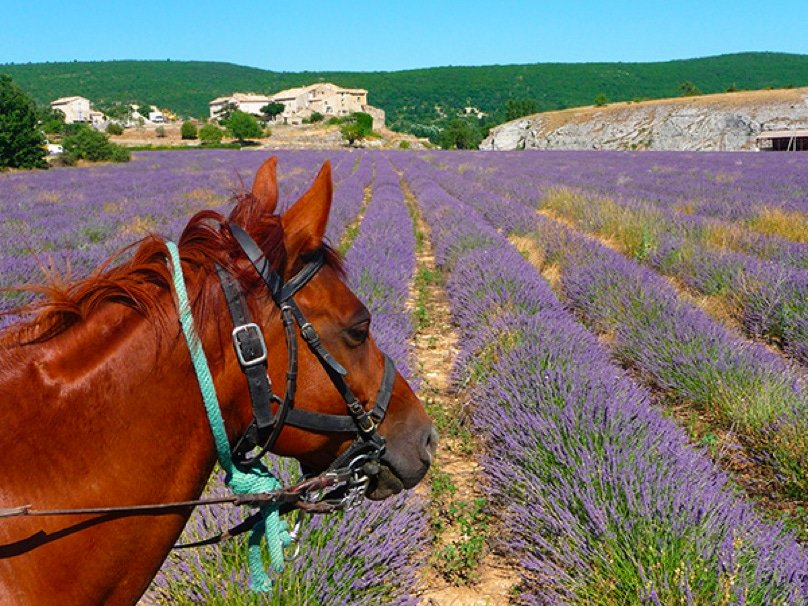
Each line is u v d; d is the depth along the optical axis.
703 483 3.77
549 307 7.89
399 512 3.75
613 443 4.23
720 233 12.23
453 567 3.84
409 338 7.76
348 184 24.36
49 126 86.88
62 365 1.60
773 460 4.80
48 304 1.64
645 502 3.48
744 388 5.57
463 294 8.52
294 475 3.69
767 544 3.25
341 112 142.25
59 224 14.03
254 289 1.66
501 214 16.17
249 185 22.94
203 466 1.72
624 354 7.00
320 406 1.75
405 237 12.80
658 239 12.09
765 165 31.47
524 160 43.28
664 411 5.69
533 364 5.55
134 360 1.62
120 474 1.61
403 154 57.31
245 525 1.91
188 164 40.72
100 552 1.58
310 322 1.72
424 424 1.99
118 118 148.88
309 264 1.74
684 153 50.53
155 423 1.63
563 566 3.50
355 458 1.84
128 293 1.63
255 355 1.63
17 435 1.54
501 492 4.32
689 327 6.66
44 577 1.53
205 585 3.06
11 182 27.86
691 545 3.20
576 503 3.72
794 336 7.22
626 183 24.30
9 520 1.51
